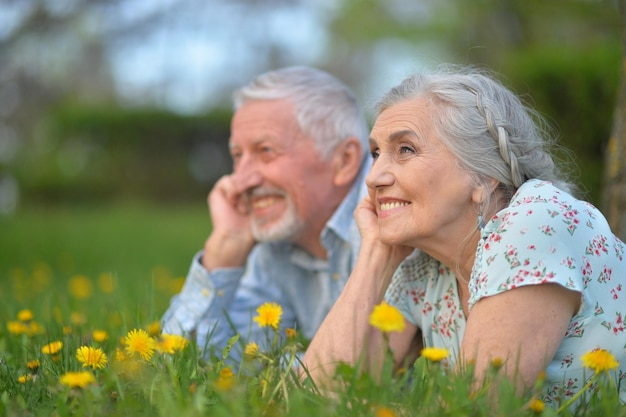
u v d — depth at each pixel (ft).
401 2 53.11
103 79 79.71
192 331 10.55
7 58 57.72
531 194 7.55
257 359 8.17
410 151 7.94
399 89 8.22
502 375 6.75
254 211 11.39
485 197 7.77
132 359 7.48
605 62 19.57
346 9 53.83
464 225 7.92
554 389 7.52
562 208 7.37
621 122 11.43
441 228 7.88
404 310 8.75
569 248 7.20
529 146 8.08
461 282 8.17
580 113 19.61
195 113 67.46
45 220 46.85
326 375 7.02
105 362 7.82
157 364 7.63
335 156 11.27
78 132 65.77
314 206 11.28
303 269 11.95
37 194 63.77
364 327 8.30
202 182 67.92
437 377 6.63
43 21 52.75
